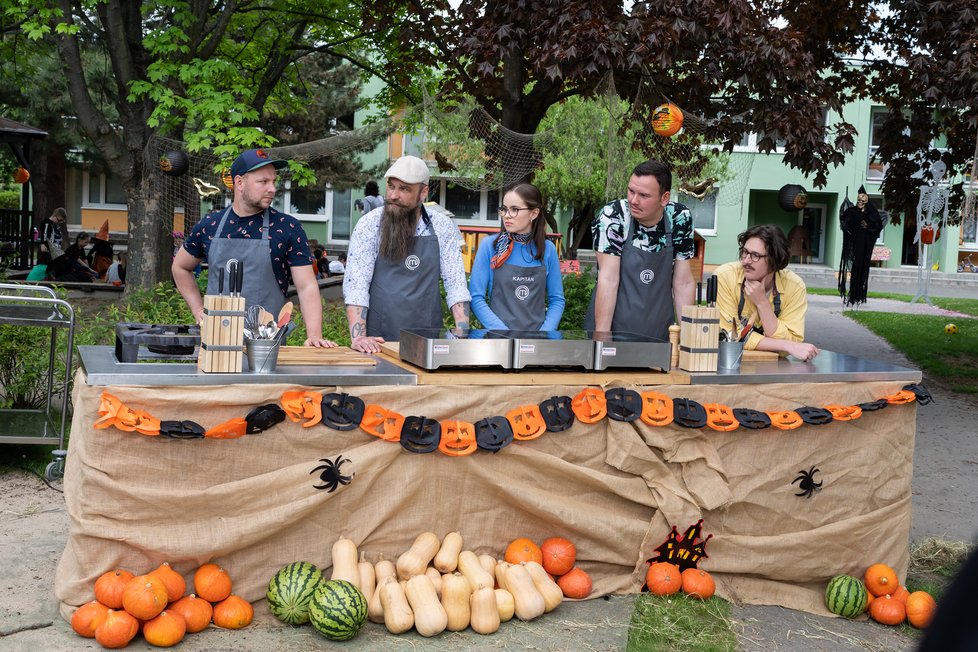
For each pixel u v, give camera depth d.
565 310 11.01
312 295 4.66
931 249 25.91
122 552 3.48
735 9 9.43
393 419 3.73
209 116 11.28
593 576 4.11
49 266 16.95
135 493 3.43
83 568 3.47
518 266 5.43
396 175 4.80
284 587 3.58
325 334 7.52
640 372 4.14
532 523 4.02
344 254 29.59
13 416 5.91
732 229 32.38
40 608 3.65
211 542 3.52
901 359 13.42
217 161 12.09
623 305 4.90
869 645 3.90
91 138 12.73
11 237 18.17
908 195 12.83
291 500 3.62
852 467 4.38
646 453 4.03
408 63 13.45
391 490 3.79
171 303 8.27
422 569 3.76
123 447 3.43
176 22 12.57
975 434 8.68
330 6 14.28
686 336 4.25
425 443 3.74
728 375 4.20
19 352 6.47
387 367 3.96
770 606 4.23
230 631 3.55
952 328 16.22
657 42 8.99
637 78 10.55
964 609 0.94
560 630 3.70
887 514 4.43
